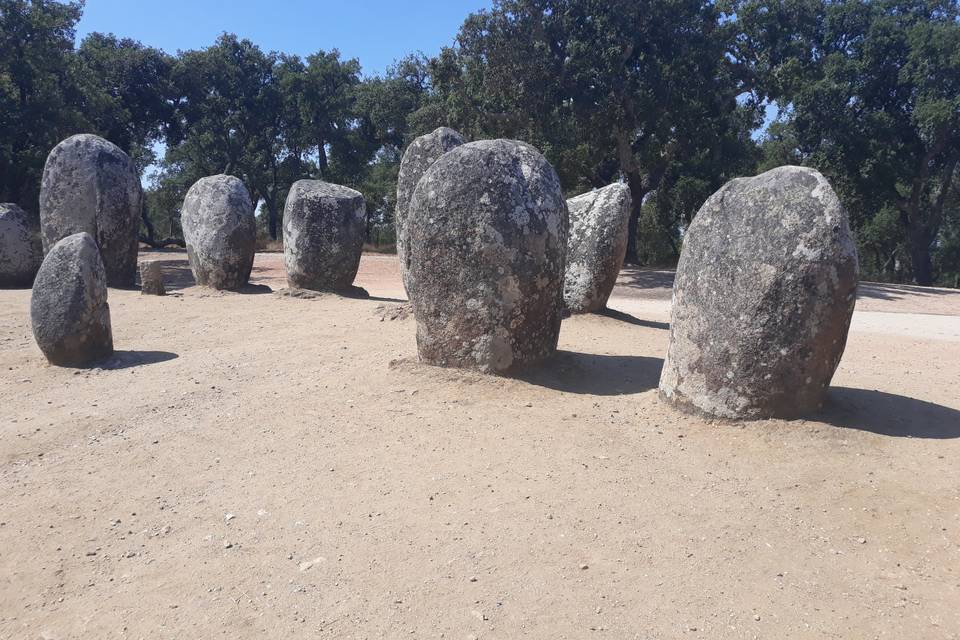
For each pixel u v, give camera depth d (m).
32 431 5.18
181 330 8.83
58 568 3.34
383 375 6.04
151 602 3.04
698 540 3.43
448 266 5.71
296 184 12.09
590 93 21.61
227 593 3.08
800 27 24.97
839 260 4.47
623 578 3.13
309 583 3.13
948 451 4.40
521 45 20.91
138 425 5.29
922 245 28.38
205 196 12.27
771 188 4.68
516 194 5.59
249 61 34.75
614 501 3.82
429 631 2.79
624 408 5.25
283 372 6.60
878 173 26.61
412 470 4.26
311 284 11.85
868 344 8.80
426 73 35.97
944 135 26.05
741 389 4.66
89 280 7.05
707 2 22.25
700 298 4.86
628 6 20.66
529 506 3.77
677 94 21.89
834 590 3.04
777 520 3.61
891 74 26.31
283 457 4.54
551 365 6.07
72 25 22.80
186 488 4.15
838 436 4.49
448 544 3.41
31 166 22.56
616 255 9.80
